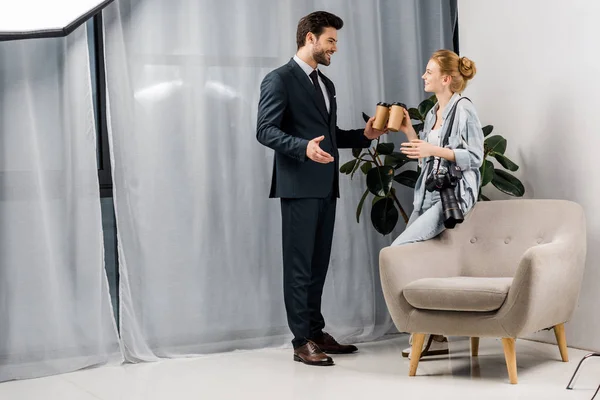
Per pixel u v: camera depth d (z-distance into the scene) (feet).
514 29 15.12
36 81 13.26
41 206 13.17
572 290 12.42
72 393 11.91
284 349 14.85
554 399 10.80
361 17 15.79
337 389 11.69
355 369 13.01
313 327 14.25
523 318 11.32
